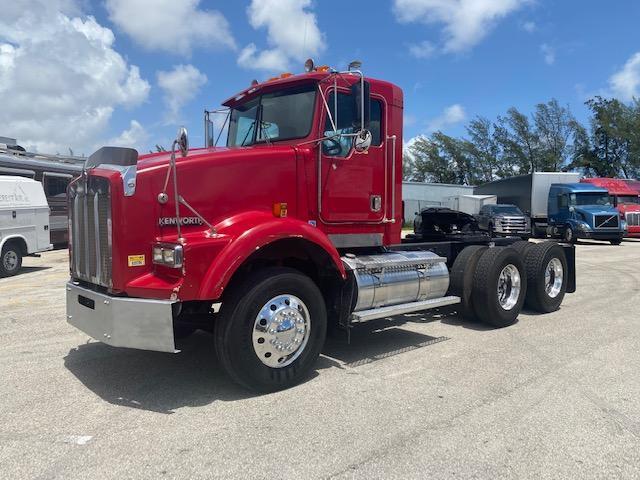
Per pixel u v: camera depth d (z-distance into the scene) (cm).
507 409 421
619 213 2508
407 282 592
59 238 1867
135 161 437
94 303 452
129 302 421
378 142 600
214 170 473
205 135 661
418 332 686
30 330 695
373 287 548
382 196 603
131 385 481
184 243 422
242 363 442
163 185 448
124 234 430
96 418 406
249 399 445
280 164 512
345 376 504
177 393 460
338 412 416
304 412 416
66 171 1877
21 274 1294
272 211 507
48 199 1819
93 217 461
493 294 692
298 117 551
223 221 475
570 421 398
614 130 5472
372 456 344
